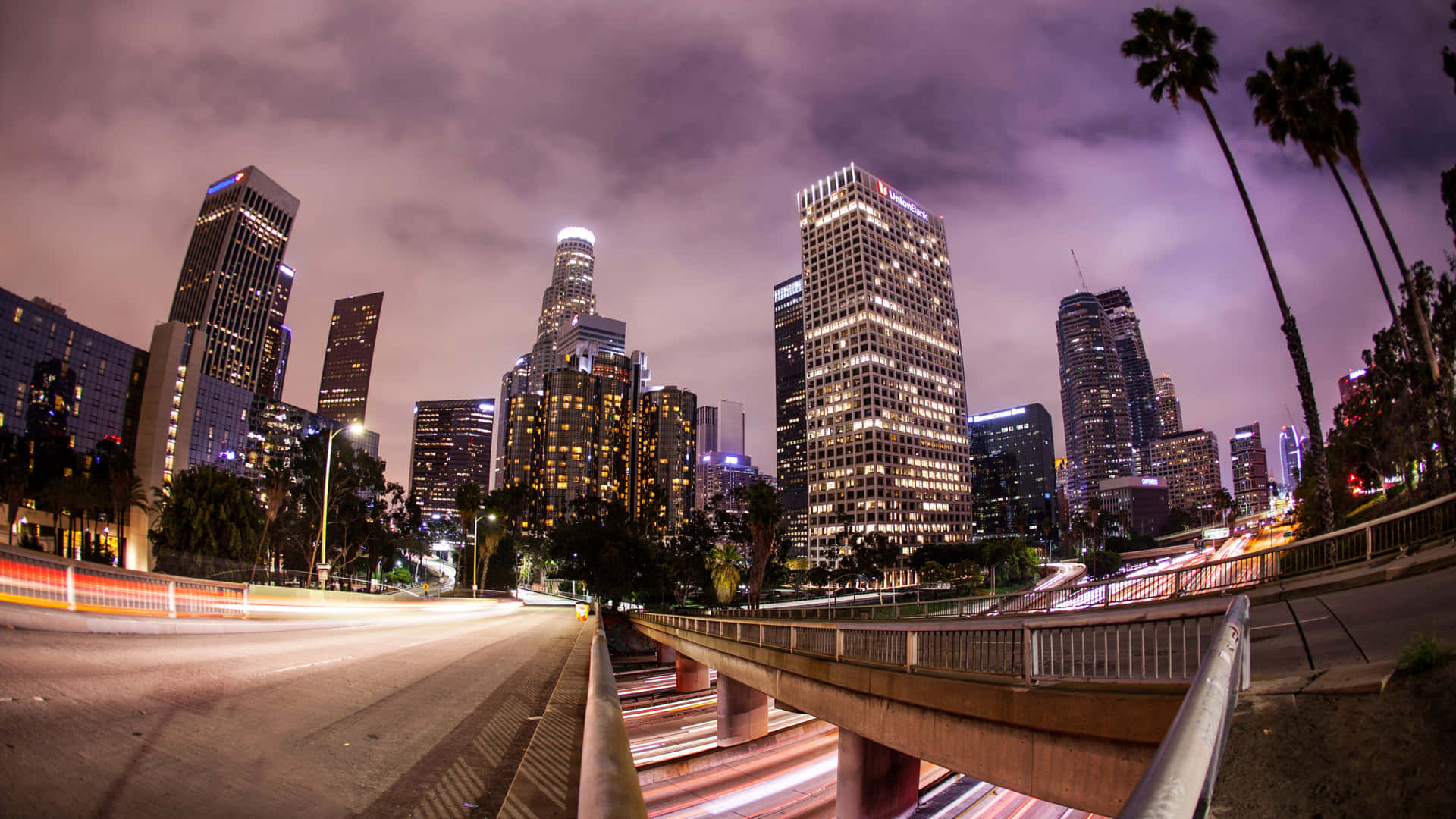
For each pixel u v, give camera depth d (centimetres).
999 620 1195
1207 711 240
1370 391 7438
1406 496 4819
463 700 1121
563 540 9469
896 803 1698
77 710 744
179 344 14962
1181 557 15688
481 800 556
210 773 587
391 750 736
